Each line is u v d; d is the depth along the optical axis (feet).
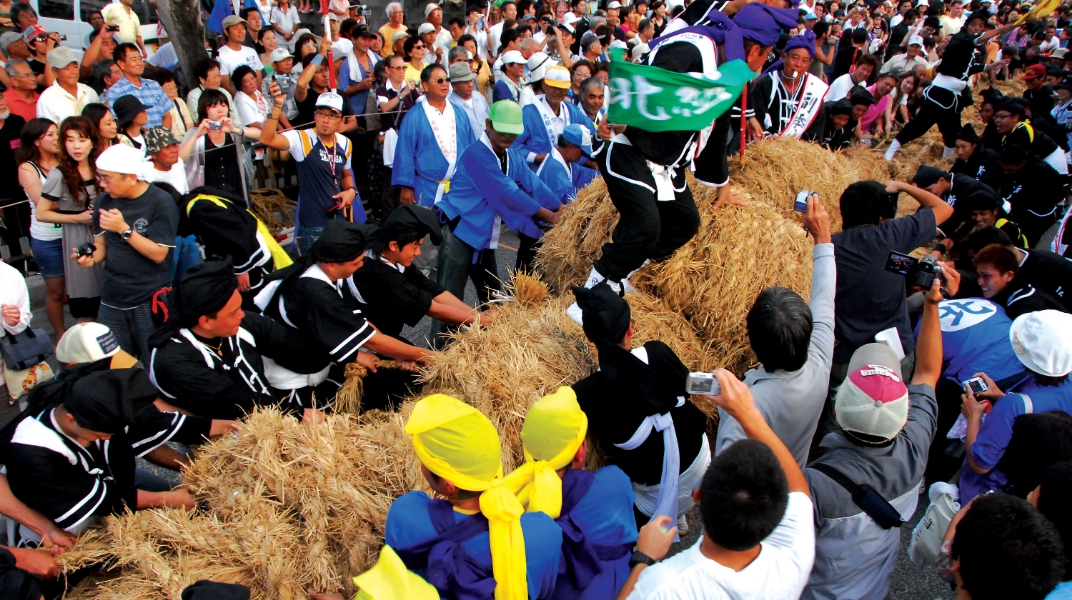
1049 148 25.58
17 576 7.91
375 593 5.87
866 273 12.29
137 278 13.89
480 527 6.81
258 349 10.66
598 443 10.37
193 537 8.41
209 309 9.39
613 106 10.41
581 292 9.59
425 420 6.59
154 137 15.78
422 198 19.47
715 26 11.48
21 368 12.71
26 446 8.03
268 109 23.04
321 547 8.44
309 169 18.47
